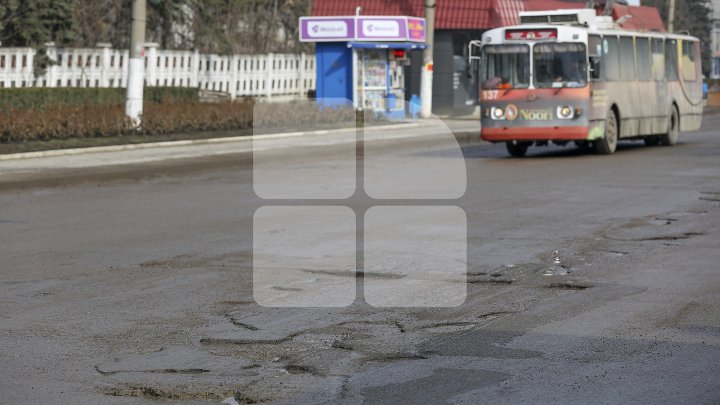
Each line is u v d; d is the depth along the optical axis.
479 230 15.45
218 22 54.06
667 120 34.56
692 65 37.41
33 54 38.12
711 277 12.02
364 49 44.00
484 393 7.53
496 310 10.26
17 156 26.33
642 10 61.25
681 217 17.02
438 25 54.22
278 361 8.39
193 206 18.47
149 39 52.16
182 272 12.17
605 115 30.23
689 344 8.94
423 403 7.30
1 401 7.35
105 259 13.07
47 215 17.33
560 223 16.27
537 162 27.94
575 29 29.14
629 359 8.45
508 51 29.69
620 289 11.34
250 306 10.38
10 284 11.52
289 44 64.31
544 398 7.41
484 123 30.05
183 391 7.58
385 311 10.15
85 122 30.84
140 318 9.87
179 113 34.16
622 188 21.23
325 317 9.89
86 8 48.84
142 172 24.64
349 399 7.39
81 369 8.14
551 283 11.66
